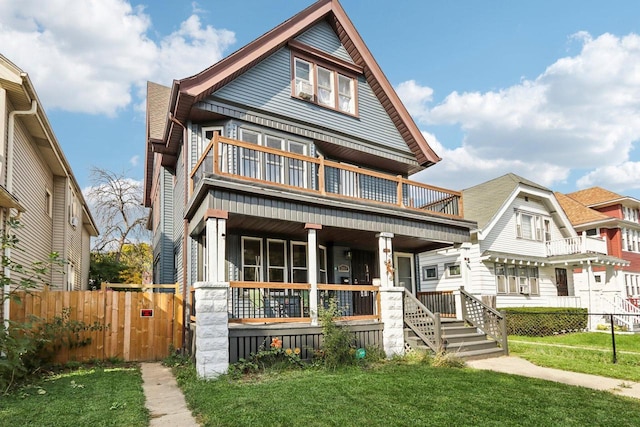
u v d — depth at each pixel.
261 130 11.71
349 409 5.47
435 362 9.04
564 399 6.16
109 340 10.17
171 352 10.43
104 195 29.05
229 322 8.27
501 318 11.27
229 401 5.86
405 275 15.20
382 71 14.25
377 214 11.03
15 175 9.73
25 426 4.78
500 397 6.20
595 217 25.66
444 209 12.95
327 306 10.85
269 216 9.15
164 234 14.35
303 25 12.59
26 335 8.58
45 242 13.14
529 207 21.70
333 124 13.18
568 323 18.38
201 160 9.59
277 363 8.45
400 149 14.85
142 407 5.70
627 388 7.25
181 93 10.12
